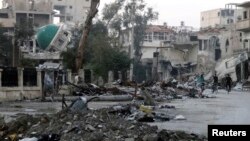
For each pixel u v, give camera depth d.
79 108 18.25
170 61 88.94
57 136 12.12
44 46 64.69
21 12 90.00
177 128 14.98
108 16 75.50
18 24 74.38
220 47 85.38
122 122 14.41
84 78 43.09
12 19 79.06
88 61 59.22
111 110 18.27
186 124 16.28
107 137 11.80
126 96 31.78
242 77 66.88
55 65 36.12
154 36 98.81
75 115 15.34
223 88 60.00
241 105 26.33
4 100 32.06
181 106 25.44
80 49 43.00
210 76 74.81
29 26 74.31
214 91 44.84
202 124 16.25
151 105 25.16
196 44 88.06
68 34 66.06
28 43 75.12
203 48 88.50
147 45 96.94
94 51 58.72
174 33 100.25
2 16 89.75
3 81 32.56
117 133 12.27
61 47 64.62
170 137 11.91
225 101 30.88
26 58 62.56
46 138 11.89
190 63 87.44
